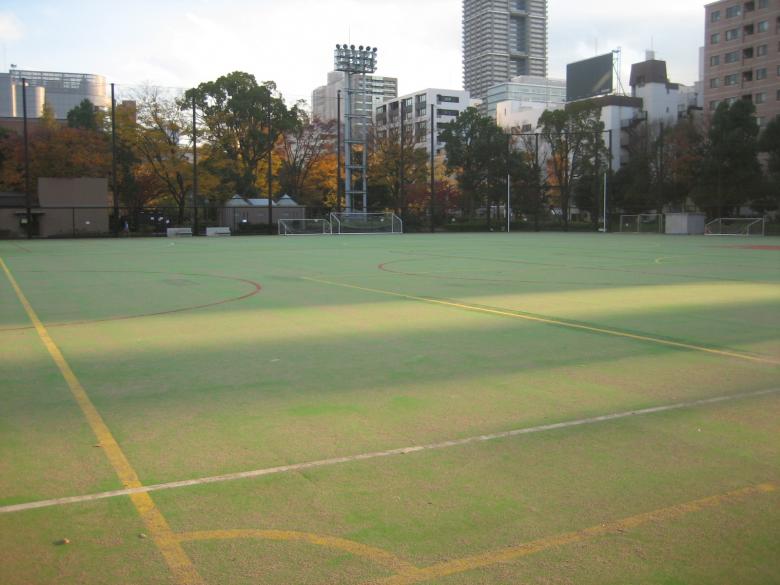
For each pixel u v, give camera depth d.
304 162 72.12
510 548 3.41
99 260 24.83
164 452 4.75
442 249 32.34
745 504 3.91
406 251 30.52
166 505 3.90
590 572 3.19
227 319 10.81
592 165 69.50
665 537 3.53
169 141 57.16
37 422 5.44
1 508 3.86
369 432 5.19
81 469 4.44
